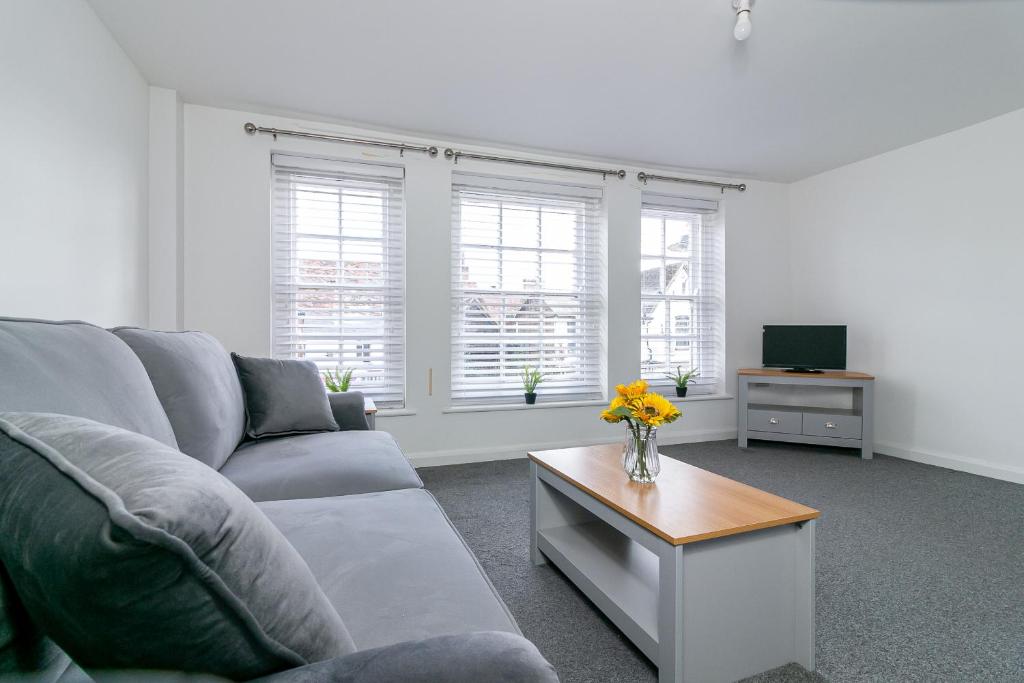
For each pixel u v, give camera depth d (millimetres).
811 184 4305
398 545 977
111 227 2199
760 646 1290
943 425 3416
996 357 3152
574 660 1363
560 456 1953
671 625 1183
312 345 3242
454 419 3496
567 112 3018
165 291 2684
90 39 2012
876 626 1510
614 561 1670
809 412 3824
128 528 313
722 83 2676
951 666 1330
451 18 2123
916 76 2611
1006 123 3090
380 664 422
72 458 411
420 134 3318
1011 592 1706
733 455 3695
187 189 2881
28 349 767
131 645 368
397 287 3404
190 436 1423
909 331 3613
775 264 4457
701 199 4281
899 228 3670
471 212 3635
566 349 3889
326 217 3258
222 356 1932
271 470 1543
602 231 3941
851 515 2439
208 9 2051
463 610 762
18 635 437
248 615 387
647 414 1561
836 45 2320
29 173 1612
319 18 2121
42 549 352
